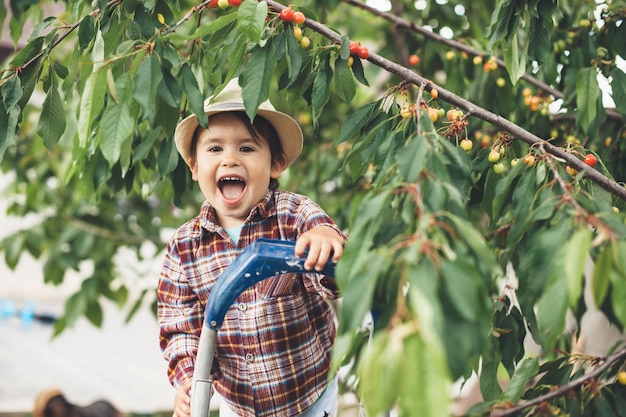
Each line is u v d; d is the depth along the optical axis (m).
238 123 1.61
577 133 2.10
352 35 3.18
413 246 0.87
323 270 1.25
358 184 2.82
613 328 2.44
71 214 3.55
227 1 1.47
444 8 2.81
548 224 1.09
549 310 0.93
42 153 3.61
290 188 3.06
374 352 0.80
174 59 1.30
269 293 1.62
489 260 0.89
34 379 6.34
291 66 1.44
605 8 1.94
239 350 1.66
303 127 3.35
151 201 3.63
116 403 5.84
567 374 1.36
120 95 1.25
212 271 1.67
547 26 1.88
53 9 3.20
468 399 3.11
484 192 1.53
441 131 1.54
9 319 8.67
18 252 3.38
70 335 8.22
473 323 0.85
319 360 1.71
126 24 1.51
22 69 1.52
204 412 1.35
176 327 1.69
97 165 1.71
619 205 1.52
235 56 1.40
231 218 1.69
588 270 2.46
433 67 2.51
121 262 4.08
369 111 1.48
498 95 2.21
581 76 1.71
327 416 1.73
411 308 0.83
